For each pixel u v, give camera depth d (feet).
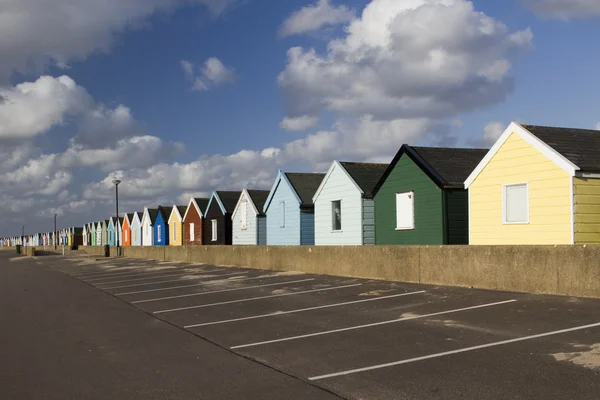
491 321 34.55
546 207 54.65
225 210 133.59
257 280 69.05
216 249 103.50
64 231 388.16
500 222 59.57
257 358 30.27
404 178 75.41
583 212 52.31
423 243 71.87
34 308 55.72
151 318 46.70
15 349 35.09
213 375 27.07
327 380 25.22
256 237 117.29
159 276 88.38
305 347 32.17
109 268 118.83
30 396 24.43
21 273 119.34
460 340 30.68
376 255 58.90
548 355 26.25
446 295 45.11
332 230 90.63
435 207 70.13
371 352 29.81
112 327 42.57
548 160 54.39
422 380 24.13
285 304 48.96
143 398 23.58
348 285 56.75
